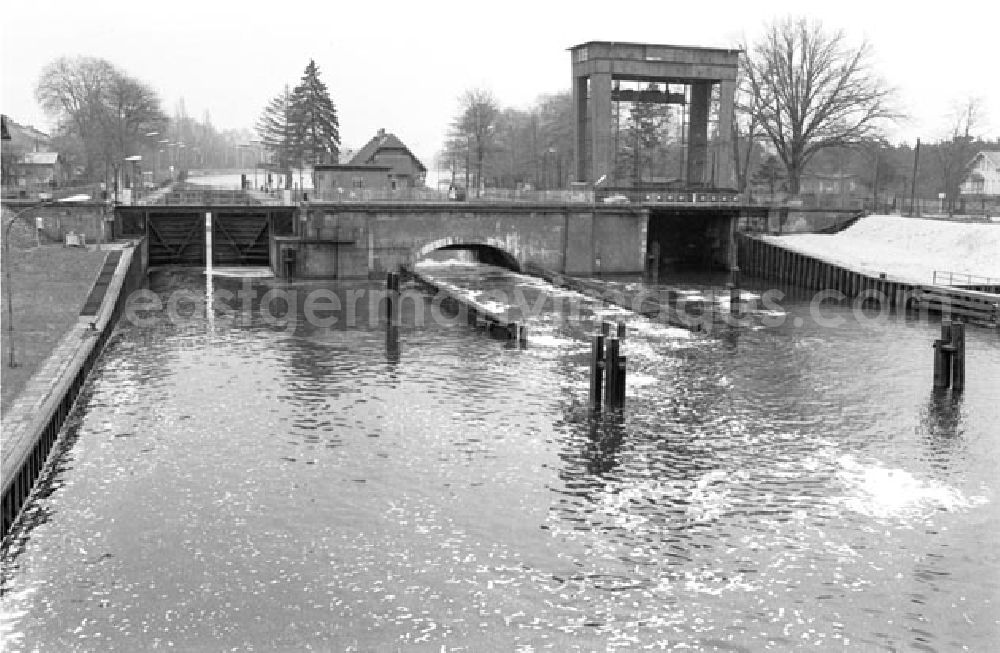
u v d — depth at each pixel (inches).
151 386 2069.4
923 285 3149.6
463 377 2181.3
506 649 1090.7
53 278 2881.4
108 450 1668.3
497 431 1800.0
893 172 6491.1
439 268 4200.3
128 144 7283.5
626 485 1547.7
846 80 4795.8
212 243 3978.8
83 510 1421.0
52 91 7416.3
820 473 1612.9
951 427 1865.2
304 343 2527.1
